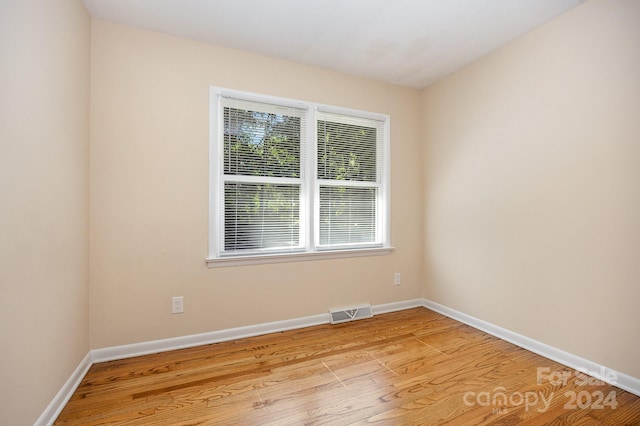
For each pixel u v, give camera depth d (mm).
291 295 2697
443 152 3068
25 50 1258
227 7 1956
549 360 2105
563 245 2057
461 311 2887
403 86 3254
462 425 1454
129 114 2148
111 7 1948
